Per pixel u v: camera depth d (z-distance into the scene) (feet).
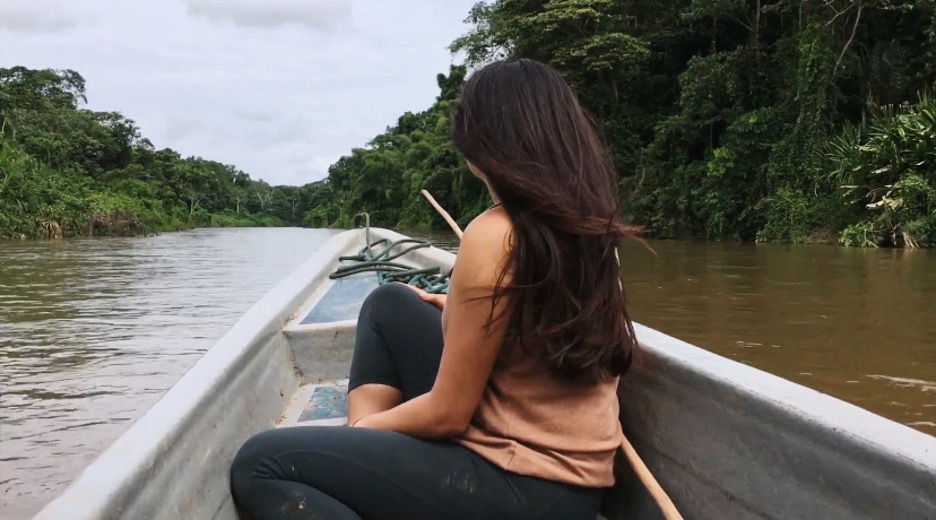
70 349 19.53
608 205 3.34
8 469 11.37
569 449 3.44
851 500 2.93
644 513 4.25
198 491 3.70
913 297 22.68
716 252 42.39
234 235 117.08
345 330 6.79
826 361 14.88
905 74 53.16
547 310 3.25
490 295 3.24
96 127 155.84
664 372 4.10
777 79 58.49
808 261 35.22
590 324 3.27
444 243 53.16
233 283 35.06
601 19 67.00
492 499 3.39
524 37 68.23
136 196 137.90
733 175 56.39
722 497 3.67
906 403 12.17
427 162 113.29
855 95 55.26
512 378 3.45
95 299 29.22
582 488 3.49
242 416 4.83
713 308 21.33
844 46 52.85
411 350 4.68
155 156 175.52
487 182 3.44
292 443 3.51
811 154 51.44
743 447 3.51
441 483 3.39
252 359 5.43
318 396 6.31
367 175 139.13
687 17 63.41
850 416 3.07
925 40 53.88
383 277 8.84
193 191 186.50
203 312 25.80
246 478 3.55
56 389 15.76
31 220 87.04
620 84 69.72
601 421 3.53
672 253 41.91
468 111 3.48
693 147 62.95
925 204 42.88
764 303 22.07
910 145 44.57
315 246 72.54
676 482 4.03
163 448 3.40
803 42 53.42
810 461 3.11
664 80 69.41
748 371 3.73
